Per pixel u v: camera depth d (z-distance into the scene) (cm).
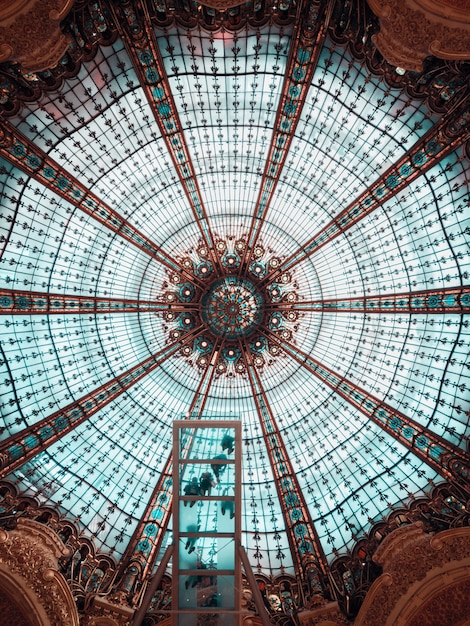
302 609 1789
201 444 1548
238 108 1988
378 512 1962
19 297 1955
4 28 1429
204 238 2375
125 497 2089
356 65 1773
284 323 2439
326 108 1950
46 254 2031
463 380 1945
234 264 2434
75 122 1866
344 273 2317
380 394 2198
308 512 2080
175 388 2370
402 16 1472
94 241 2145
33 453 1895
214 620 1388
